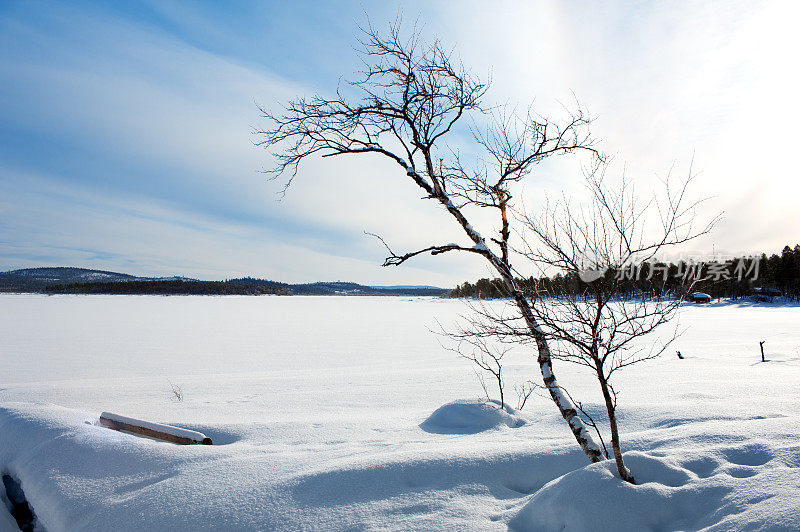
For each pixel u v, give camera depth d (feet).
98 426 17.12
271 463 12.79
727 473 9.41
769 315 129.29
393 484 10.84
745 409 15.44
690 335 71.77
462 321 103.55
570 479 9.34
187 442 16.22
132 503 11.23
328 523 9.57
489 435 15.96
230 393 30.55
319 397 27.73
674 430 12.75
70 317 121.08
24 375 42.60
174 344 68.18
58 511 11.85
